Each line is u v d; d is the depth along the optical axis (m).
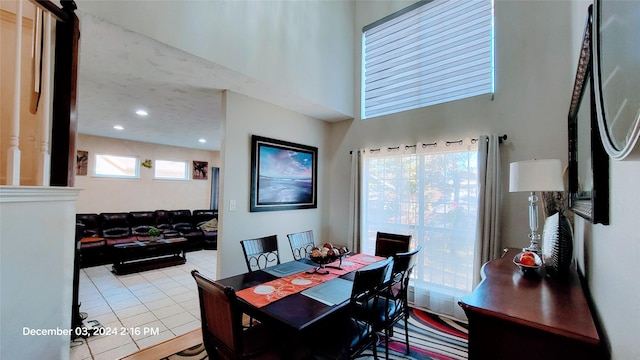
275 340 1.71
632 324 0.73
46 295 1.47
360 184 4.07
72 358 2.31
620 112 0.69
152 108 3.97
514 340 1.10
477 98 3.22
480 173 3.02
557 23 2.76
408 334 2.68
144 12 2.12
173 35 2.27
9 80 1.90
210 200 8.21
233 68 2.70
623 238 0.83
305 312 1.59
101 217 5.98
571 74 2.61
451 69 3.49
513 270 1.75
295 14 3.39
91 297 3.64
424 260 3.44
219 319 1.53
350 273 2.32
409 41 3.89
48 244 1.48
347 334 1.69
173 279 4.39
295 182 3.98
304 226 4.11
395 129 3.89
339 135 4.49
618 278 0.87
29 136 1.89
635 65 0.58
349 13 4.32
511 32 3.03
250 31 2.87
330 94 3.88
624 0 0.66
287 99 3.52
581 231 1.83
